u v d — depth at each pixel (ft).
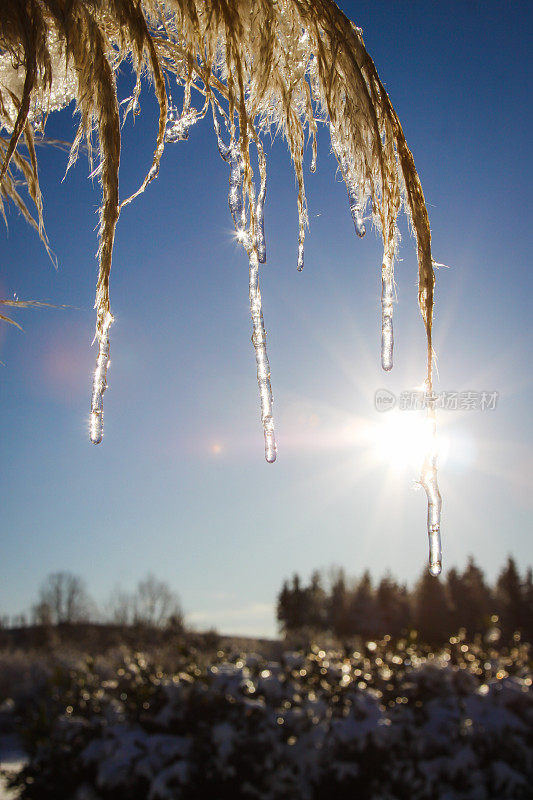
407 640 19.44
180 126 4.16
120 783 13.88
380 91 3.85
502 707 15.99
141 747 14.44
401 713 15.84
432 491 3.76
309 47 3.89
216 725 14.76
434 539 3.68
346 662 18.57
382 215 3.84
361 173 3.84
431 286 3.76
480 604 114.21
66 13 3.77
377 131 3.72
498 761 14.66
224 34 3.90
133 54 3.89
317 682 16.99
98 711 16.21
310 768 14.42
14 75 3.99
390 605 124.88
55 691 17.39
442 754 14.98
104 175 3.88
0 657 40.16
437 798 13.99
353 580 145.07
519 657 19.43
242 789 13.70
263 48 3.87
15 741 23.98
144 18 3.84
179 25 3.91
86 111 3.85
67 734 15.29
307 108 3.96
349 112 3.77
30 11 3.70
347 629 121.29
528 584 119.85
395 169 3.85
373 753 14.37
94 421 4.09
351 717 15.33
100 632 90.89
